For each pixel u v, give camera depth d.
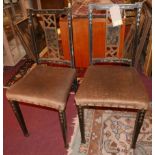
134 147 1.34
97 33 1.89
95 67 1.40
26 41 2.10
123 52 1.64
